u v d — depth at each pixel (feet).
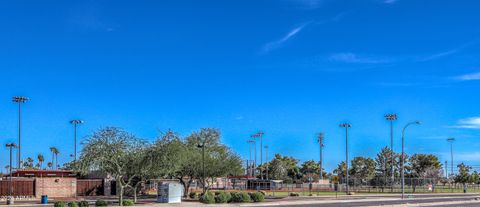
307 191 334.85
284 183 413.39
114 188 247.91
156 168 164.76
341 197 234.99
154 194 248.93
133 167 162.20
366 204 167.32
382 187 352.08
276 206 164.55
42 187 228.84
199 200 178.09
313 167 572.51
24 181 225.76
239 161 229.04
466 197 239.71
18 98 295.69
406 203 174.19
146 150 164.04
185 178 253.03
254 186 357.41
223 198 173.17
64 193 234.38
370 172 494.18
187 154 192.44
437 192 333.21
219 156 223.92
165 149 166.50
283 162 548.72
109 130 159.94
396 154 475.72
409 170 462.19
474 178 436.35
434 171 439.22
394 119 298.15
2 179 226.99
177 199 173.17
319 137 479.41
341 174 545.03
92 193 244.63
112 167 159.74
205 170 217.15
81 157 156.56
